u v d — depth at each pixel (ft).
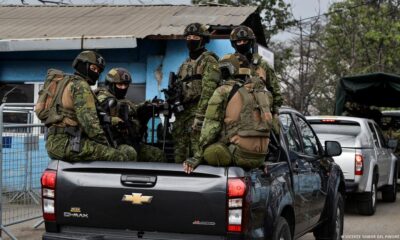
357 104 67.36
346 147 42.06
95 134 20.70
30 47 44.47
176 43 47.29
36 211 32.04
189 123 24.43
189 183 18.21
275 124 22.91
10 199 30.94
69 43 44.14
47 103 21.25
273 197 20.35
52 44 44.34
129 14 54.39
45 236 19.34
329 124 44.47
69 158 20.30
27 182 31.89
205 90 21.90
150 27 48.08
